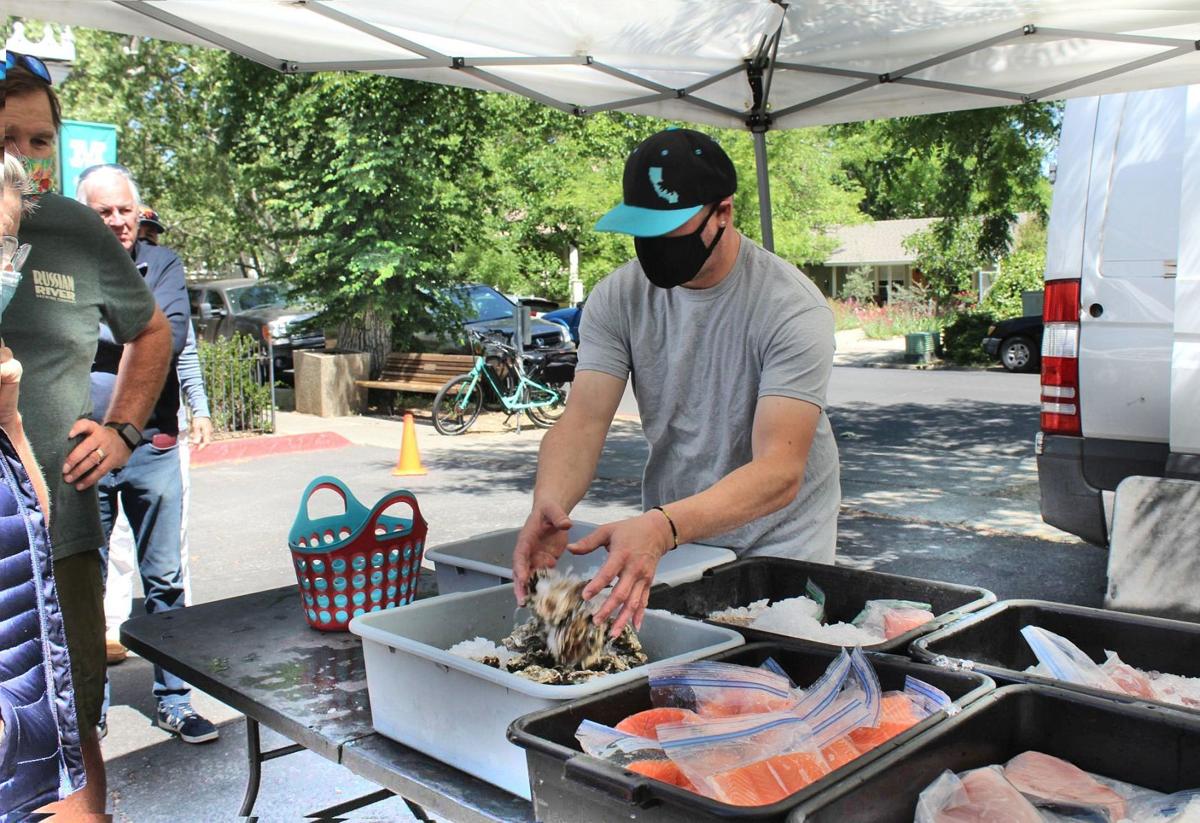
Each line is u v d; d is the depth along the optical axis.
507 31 3.31
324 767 3.44
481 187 13.67
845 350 24.92
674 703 1.48
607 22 3.34
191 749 3.57
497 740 1.49
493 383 11.70
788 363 2.07
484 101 12.86
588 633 1.64
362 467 9.41
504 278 20.23
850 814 1.13
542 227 23.95
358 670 2.00
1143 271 4.27
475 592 1.95
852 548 6.20
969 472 8.80
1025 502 7.47
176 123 20.97
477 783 1.52
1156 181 4.23
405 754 1.62
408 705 1.63
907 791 1.21
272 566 5.95
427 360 12.44
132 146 21.11
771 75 3.79
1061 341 4.52
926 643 1.64
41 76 2.19
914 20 3.38
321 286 12.99
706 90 4.11
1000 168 11.80
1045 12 3.27
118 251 2.36
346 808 2.68
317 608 2.23
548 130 17.58
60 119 2.30
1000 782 1.24
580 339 2.44
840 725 1.35
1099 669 1.60
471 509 7.53
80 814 2.17
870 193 43.34
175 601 3.50
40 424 2.10
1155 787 1.32
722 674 1.50
